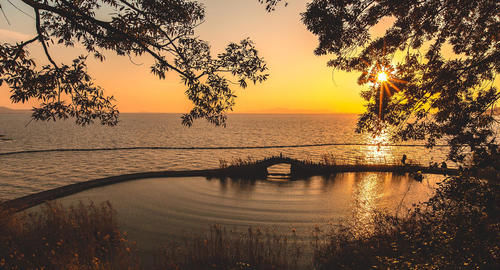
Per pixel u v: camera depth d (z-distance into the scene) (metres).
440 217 5.70
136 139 77.25
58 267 5.60
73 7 6.14
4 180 25.78
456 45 8.09
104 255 6.86
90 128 131.50
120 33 6.36
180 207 12.55
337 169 21.20
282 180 18.81
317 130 130.00
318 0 7.02
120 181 17.53
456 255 4.87
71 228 7.34
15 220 7.70
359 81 8.52
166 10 7.16
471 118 5.96
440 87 7.02
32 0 5.85
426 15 7.09
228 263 6.70
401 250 6.28
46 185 24.12
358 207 12.82
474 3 6.82
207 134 100.00
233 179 18.88
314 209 12.63
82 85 6.69
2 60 5.67
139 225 10.27
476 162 4.84
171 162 37.84
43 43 6.12
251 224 10.67
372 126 8.31
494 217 4.64
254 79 7.05
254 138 83.81
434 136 7.00
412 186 16.33
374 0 6.94
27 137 78.75
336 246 7.63
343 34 7.56
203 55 7.28
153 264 7.14
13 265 5.77
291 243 8.74
